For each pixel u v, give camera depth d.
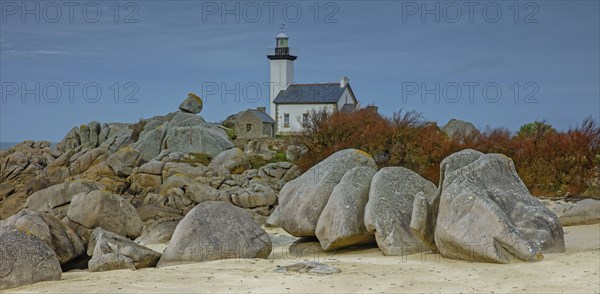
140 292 20.81
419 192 26.77
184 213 45.09
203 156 54.50
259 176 49.03
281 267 24.25
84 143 64.94
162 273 23.73
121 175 51.28
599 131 43.88
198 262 26.22
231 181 48.19
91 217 33.84
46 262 23.05
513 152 45.09
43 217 28.50
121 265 25.45
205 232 26.89
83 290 21.16
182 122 61.16
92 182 44.81
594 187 42.16
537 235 25.06
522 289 20.59
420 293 20.62
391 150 47.16
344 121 49.78
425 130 47.69
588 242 27.70
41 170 57.44
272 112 80.38
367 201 28.66
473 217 24.52
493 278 21.95
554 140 44.06
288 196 30.77
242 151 54.78
